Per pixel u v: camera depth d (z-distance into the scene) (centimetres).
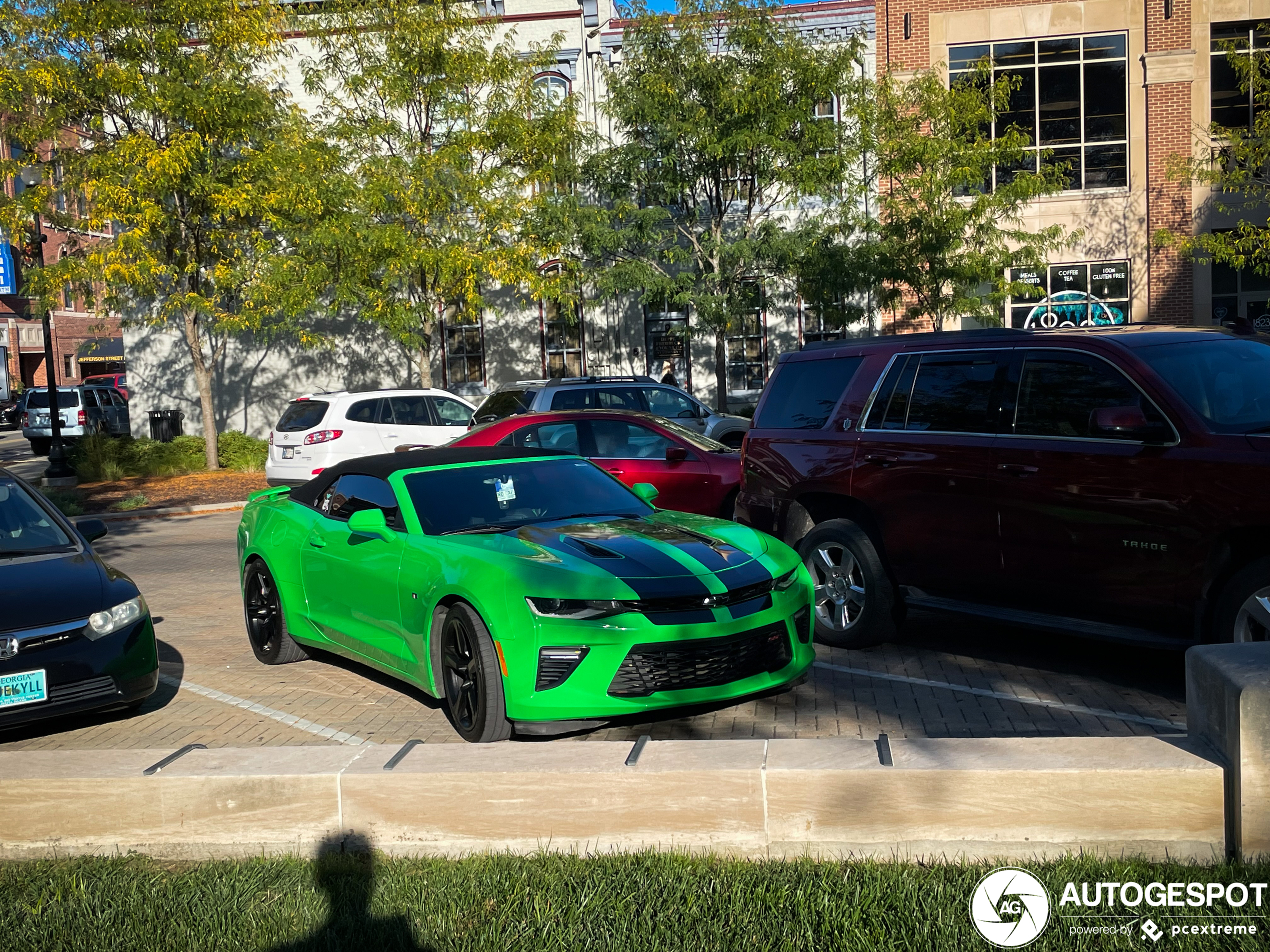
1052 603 637
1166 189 2389
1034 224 2458
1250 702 364
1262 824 364
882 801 390
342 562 679
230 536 1534
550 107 2277
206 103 2116
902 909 349
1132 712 580
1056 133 2441
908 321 2505
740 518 830
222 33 2155
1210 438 567
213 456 2394
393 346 2842
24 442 3897
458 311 2802
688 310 2720
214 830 430
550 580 545
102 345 5609
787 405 809
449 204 2188
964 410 690
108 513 1786
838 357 785
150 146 2088
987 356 688
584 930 350
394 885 388
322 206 2117
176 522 1739
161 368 2888
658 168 2217
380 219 2222
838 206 2248
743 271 2283
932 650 743
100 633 616
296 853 427
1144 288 2416
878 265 2033
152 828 434
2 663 584
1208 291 2384
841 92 2117
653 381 1495
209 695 706
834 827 393
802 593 610
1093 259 2436
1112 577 602
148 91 2105
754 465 814
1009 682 651
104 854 436
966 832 385
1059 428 638
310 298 2120
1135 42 2386
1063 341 652
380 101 2362
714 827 401
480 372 2827
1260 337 655
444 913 367
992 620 662
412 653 617
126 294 2469
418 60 2191
